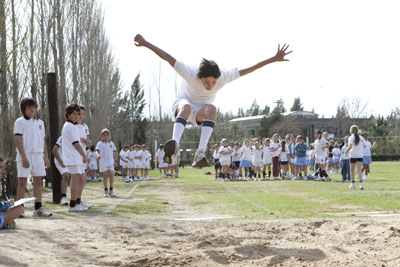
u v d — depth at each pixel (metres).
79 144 8.41
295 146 19.31
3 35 10.98
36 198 7.43
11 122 12.12
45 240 4.68
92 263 3.68
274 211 7.96
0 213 5.27
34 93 15.14
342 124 72.94
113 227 5.75
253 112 123.19
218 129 64.50
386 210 7.84
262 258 3.87
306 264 3.63
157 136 55.84
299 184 15.77
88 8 27.28
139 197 11.91
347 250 4.13
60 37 20.75
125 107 58.75
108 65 34.31
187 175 28.69
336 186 14.45
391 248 4.26
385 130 71.12
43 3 19.02
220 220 6.54
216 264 3.70
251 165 21.00
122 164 21.83
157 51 5.01
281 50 5.41
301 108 109.31
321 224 5.95
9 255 3.72
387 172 23.89
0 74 11.84
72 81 23.86
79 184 8.55
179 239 4.89
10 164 12.25
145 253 4.13
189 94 5.27
